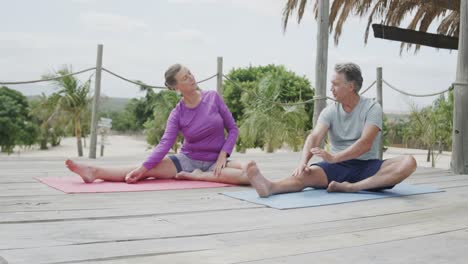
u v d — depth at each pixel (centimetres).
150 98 2359
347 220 207
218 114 317
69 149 2822
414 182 350
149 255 148
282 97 2127
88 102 1928
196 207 229
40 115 2270
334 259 148
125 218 201
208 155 317
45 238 164
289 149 1352
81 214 205
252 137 1362
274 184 264
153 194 263
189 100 313
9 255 143
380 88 557
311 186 285
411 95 528
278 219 206
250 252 154
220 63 557
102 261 140
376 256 152
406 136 1058
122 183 296
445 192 297
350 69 270
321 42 538
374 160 282
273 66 2311
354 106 279
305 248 160
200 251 154
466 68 420
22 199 238
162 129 2180
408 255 154
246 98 1461
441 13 722
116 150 2698
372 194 278
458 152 415
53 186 278
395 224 201
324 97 538
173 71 303
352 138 279
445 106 873
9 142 2692
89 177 290
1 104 2702
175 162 315
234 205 237
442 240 174
